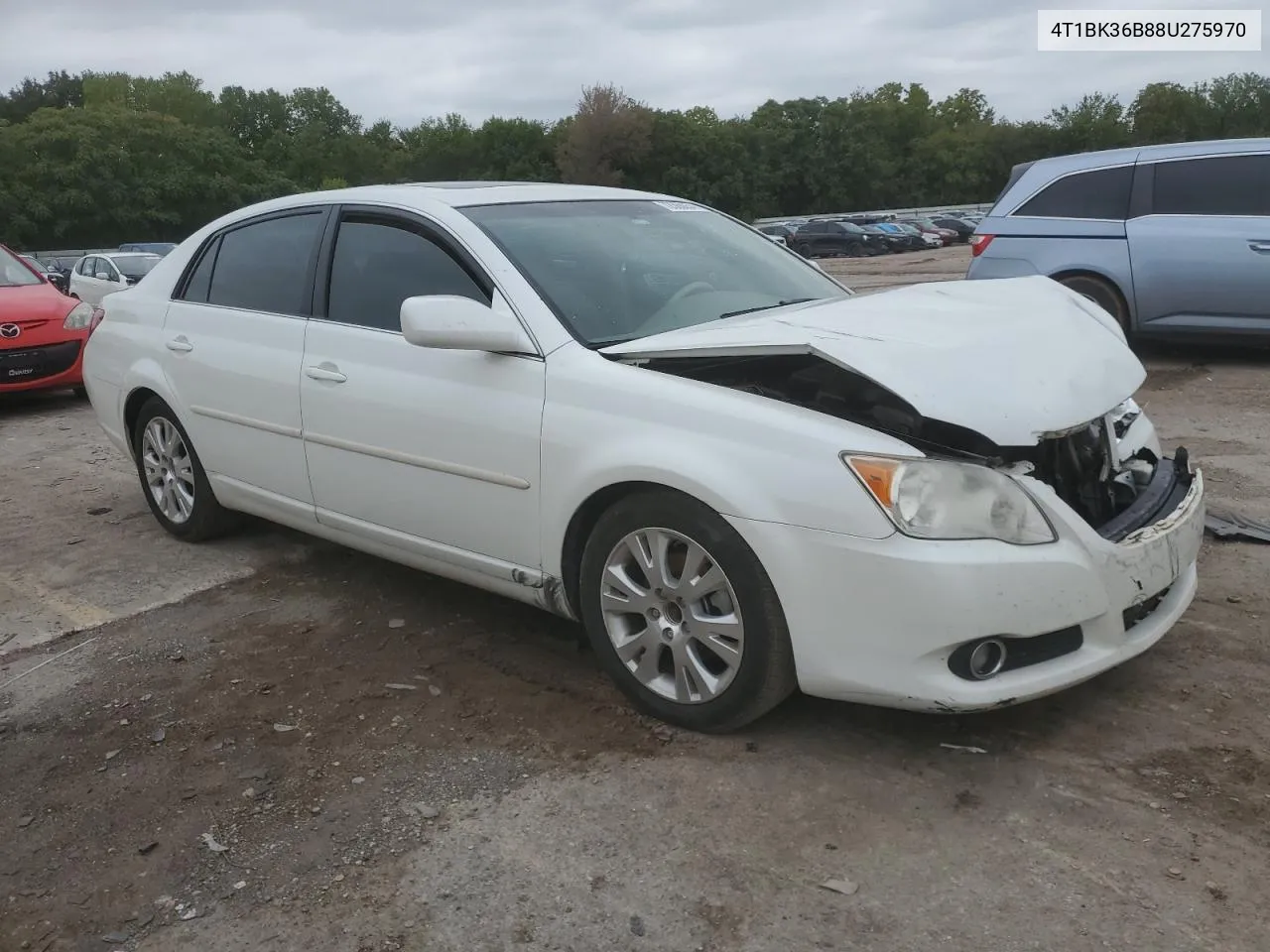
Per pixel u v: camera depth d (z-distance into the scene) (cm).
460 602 422
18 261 975
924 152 9219
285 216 439
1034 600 264
